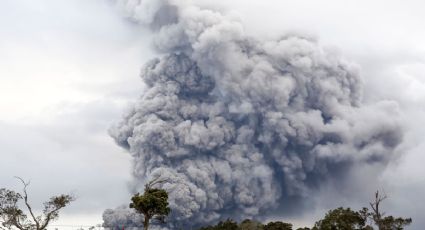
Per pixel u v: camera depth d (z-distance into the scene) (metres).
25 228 52.06
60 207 54.12
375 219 58.38
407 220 57.62
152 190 55.12
